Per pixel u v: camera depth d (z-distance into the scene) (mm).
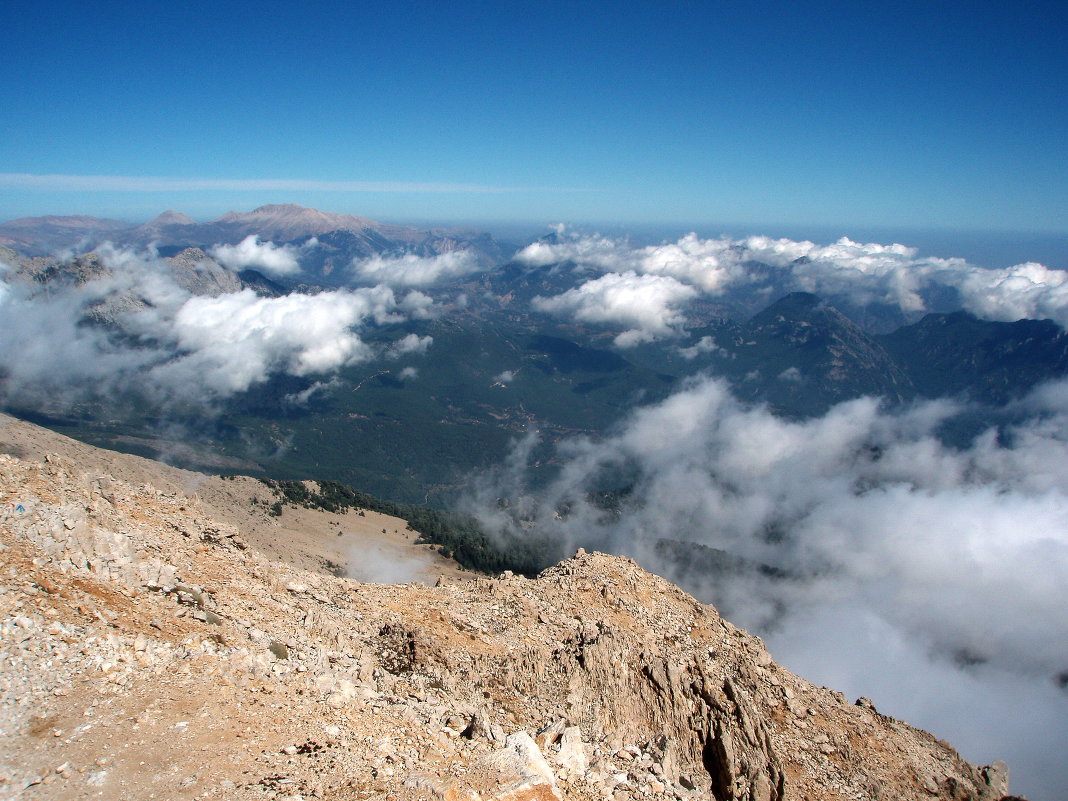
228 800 19281
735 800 40094
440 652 42812
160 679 25172
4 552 29609
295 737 23734
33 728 20969
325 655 35000
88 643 25641
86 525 33906
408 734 26781
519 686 42344
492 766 24750
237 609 36812
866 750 52969
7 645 23891
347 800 20438
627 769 30953
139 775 19766
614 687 44469
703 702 45812
